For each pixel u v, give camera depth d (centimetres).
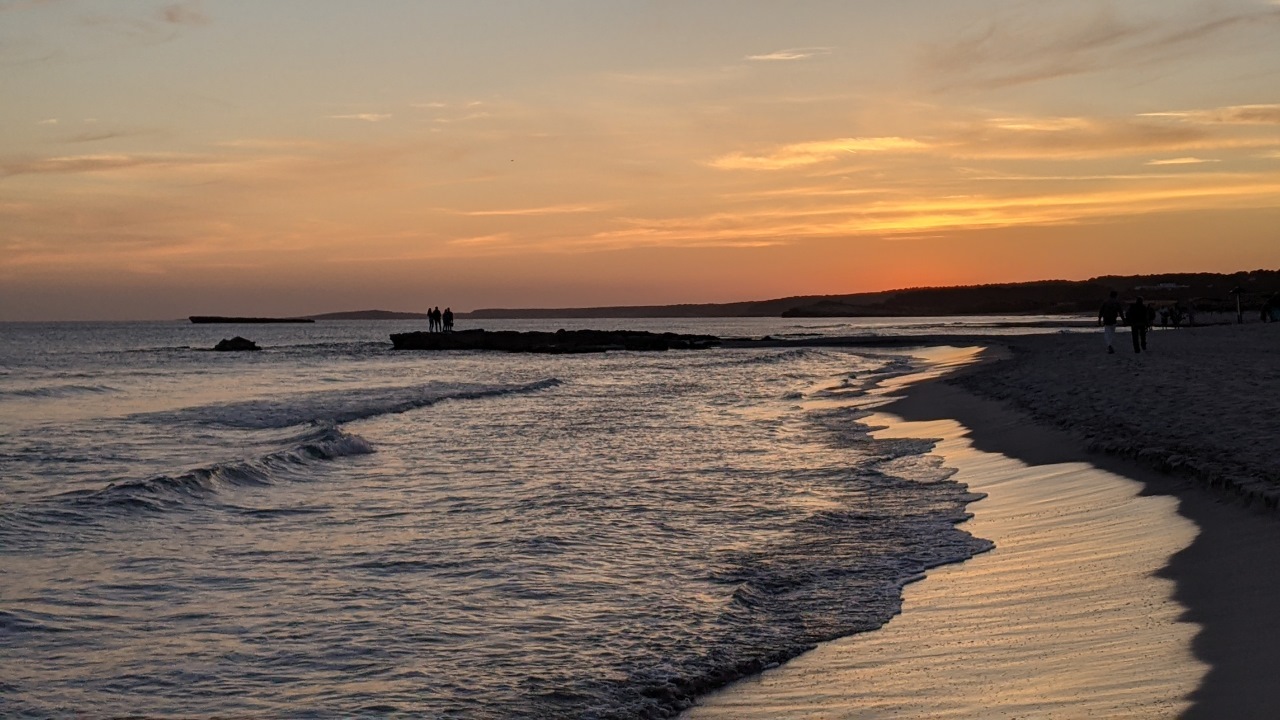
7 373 5134
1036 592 855
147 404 3200
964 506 1288
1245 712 546
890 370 4519
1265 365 2475
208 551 1117
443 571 1024
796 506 1347
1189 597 767
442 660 759
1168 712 564
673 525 1238
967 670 691
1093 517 1101
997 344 6144
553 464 1784
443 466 1773
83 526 1238
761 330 16125
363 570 1030
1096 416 1781
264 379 4638
